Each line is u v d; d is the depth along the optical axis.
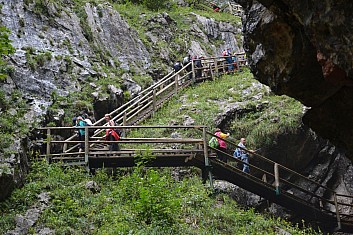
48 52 19.78
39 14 21.33
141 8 31.95
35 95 17.58
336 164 19.14
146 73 24.75
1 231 11.24
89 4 25.27
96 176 14.52
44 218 11.95
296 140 18.72
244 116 19.98
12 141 13.67
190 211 13.38
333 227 16.22
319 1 6.73
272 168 18.67
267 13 8.41
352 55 6.57
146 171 15.16
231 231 13.12
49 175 13.71
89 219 12.16
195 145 17.52
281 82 9.05
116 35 25.14
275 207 17.30
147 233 11.50
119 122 20.38
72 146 17.31
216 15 35.28
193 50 29.53
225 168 15.18
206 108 20.34
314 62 8.39
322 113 9.56
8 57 17.86
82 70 20.61
